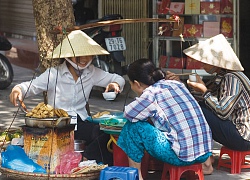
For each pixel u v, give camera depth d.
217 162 8.91
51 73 8.09
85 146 8.26
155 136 7.07
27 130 7.47
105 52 7.98
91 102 14.00
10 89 15.73
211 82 8.41
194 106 7.29
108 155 8.18
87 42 7.98
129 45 15.25
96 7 16.61
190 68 13.68
